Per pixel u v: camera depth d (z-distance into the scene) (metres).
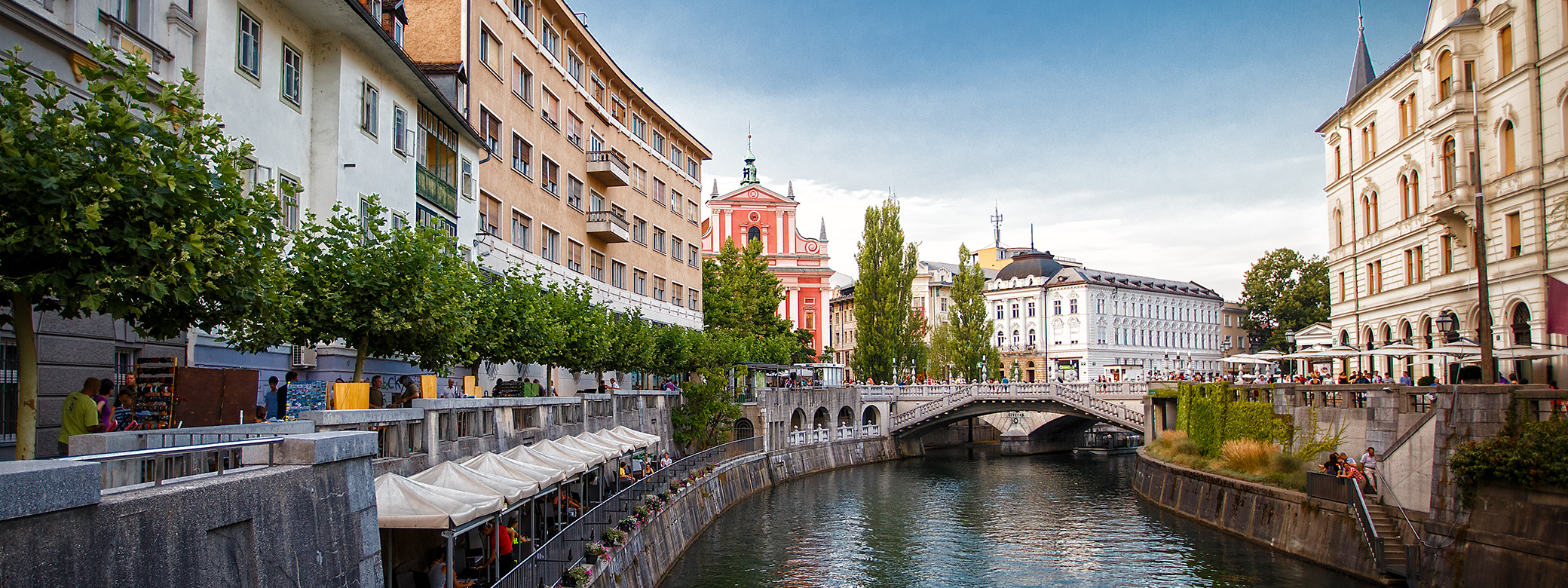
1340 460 29.59
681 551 30.98
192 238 9.13
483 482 15.23
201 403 13.50
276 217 11.98
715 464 41.56
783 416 57.78
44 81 9.65
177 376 13.10
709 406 46.84
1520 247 32.84
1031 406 63.16
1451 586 22.75
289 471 9.30
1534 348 28.58
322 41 23.36
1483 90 35.03
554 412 24.81
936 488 51.06
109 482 8.57
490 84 35.44
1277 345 93.44
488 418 19.94
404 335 17.91
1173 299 122.69
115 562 7.01
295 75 22.38
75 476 6.65
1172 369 120.62
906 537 36.50
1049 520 40.34
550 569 17.02
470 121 33.38
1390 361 43.25
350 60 23.67
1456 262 36.94
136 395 14.62
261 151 20.66
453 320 18.42
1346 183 49.34
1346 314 49.66
